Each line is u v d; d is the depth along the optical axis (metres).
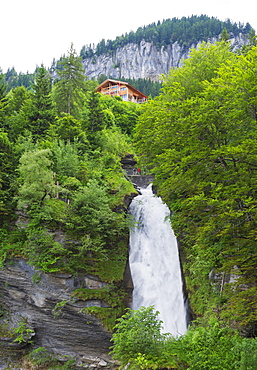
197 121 14.27
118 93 87.00
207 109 14.66
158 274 26.11
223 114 14.47
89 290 22.00
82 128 36.94
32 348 21.06
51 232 22.70
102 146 37.53
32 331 20.80
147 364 13.30
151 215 29.73
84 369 20.11
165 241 27.44
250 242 12.73
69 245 22.83
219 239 19.44
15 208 24.12
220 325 16.52
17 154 27.56
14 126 32.94
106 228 24.77
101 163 32.97
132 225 26.69
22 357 20.67
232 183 14.52
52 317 20.97
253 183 12.92
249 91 12.91
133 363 13.87
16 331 20.56
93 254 23.89
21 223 23.33
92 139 36.28
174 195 24.64
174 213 24.08
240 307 13.02
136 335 14.49
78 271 22.45
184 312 23.14
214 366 11.84
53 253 22.14
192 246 23.47
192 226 19.16
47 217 22.30
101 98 62.12
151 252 27.91
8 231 23.30
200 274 21.75
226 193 13.48
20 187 24.31
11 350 20.64
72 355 20.64
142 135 24.69
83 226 23.09
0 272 21.88
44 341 21.11
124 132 54.66
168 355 14.23
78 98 45.50
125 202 28.69
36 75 36.38
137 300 25.17
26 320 21.12
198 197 14.05
